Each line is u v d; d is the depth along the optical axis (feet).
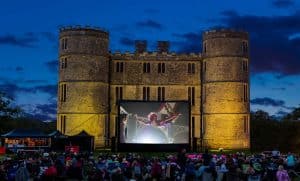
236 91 263.49
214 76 265.34
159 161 120.88
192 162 108.88
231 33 265.34
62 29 263.90
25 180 91.81
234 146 261.85
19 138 217.97
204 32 271.49
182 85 277.85
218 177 102.99
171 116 237.86
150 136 236.02
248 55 269.44
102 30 265.13
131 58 277.03
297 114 368.68
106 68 268.62
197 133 275.18
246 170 102.27
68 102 259.19
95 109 260.42
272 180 102.94
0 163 102.89
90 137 230.68
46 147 219.82
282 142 356.38
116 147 247.91
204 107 270.05
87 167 111.55
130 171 103.30
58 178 103.81
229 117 262.06
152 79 277.44
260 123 370.12
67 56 261.44
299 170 120.78
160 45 285.02
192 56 278.26
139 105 237.25
